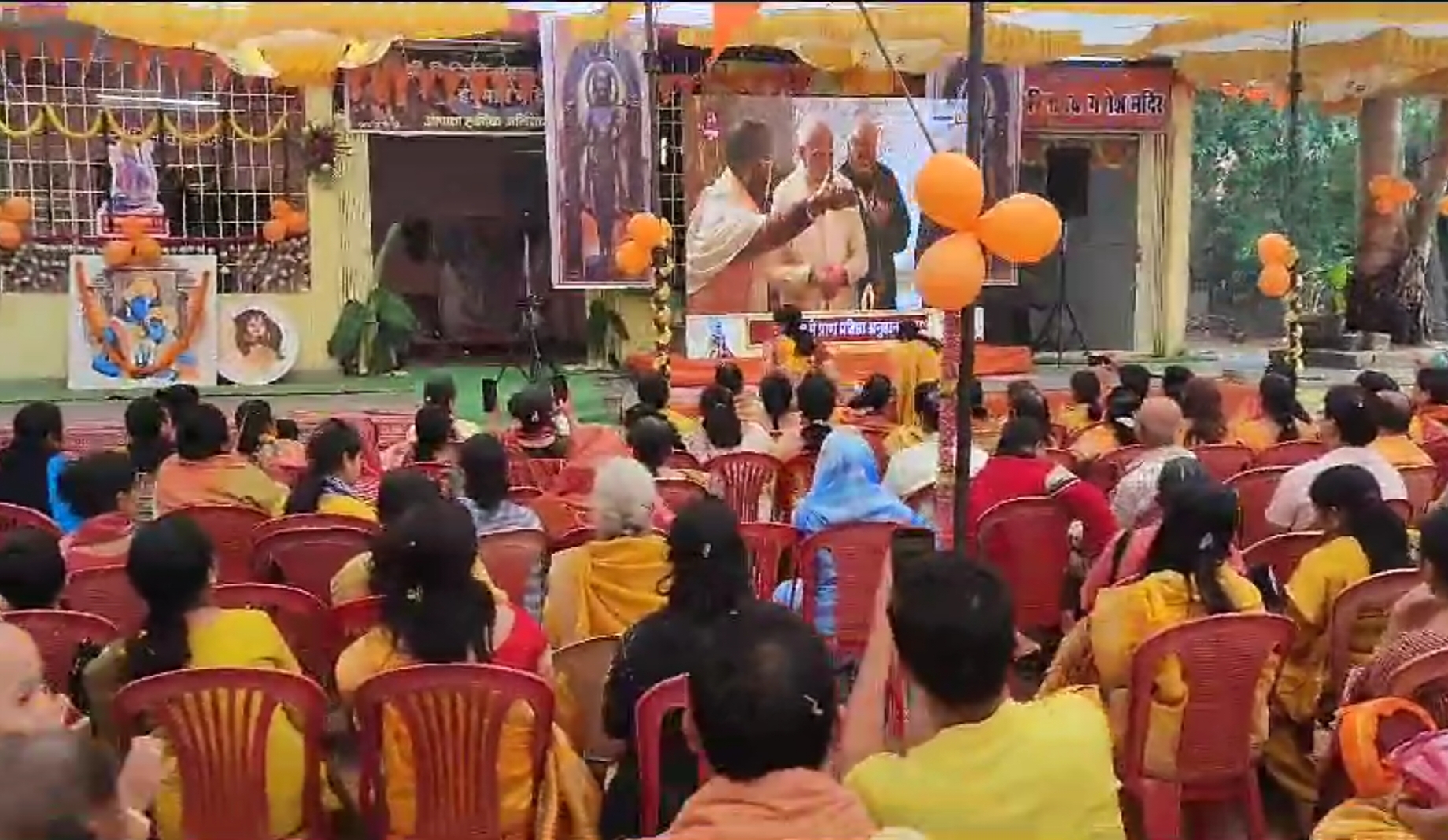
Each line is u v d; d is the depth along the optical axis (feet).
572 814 10.99
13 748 5.70
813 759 6.98
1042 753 7.39
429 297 61.36
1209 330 71.87
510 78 46.16
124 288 42.96
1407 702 9.48
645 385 26.02
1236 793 12.00
